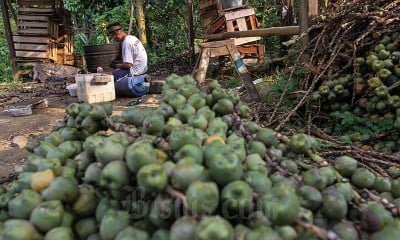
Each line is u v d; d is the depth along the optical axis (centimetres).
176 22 1427
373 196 172
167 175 141
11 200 157
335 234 132
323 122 394
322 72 388
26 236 140
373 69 360
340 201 150
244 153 164
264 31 653
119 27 695
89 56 793
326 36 437
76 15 1512
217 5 830
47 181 160
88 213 157
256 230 128
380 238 143
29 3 1114
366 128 350
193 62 1048
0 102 741
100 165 159
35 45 1108
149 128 178
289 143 196
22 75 1094
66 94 786
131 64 690
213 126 193
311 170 173
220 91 224
